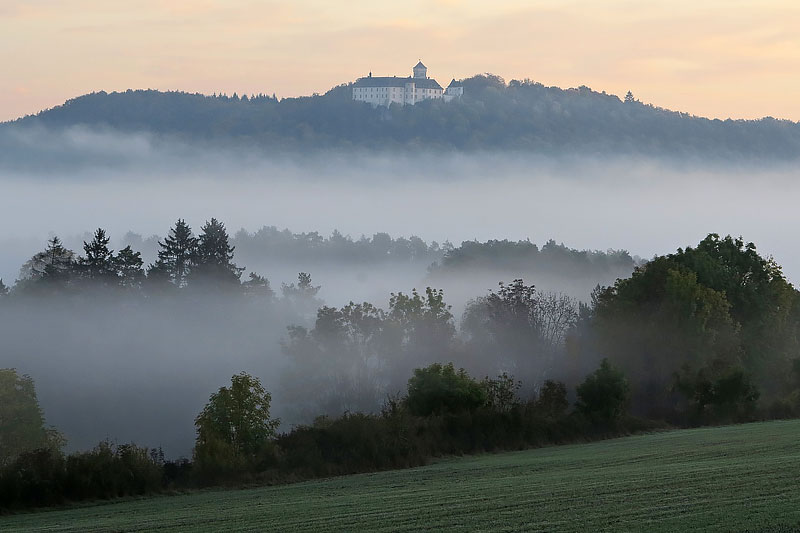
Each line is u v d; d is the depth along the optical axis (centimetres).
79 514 9462
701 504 6688
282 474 11894
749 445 11681
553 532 6069
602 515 6544
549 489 8206
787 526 5788
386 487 9812
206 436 12744
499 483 9225
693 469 8988
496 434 14562
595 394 16538
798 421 16938
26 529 8188
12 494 10112
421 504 7819
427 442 13612
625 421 16575
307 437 12950
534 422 15212
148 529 7525
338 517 7381
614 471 9600
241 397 13112
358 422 13312
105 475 10838
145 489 11069
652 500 7031
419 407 15662
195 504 9569
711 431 15412
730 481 7725
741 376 18088
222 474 11694
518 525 6394
